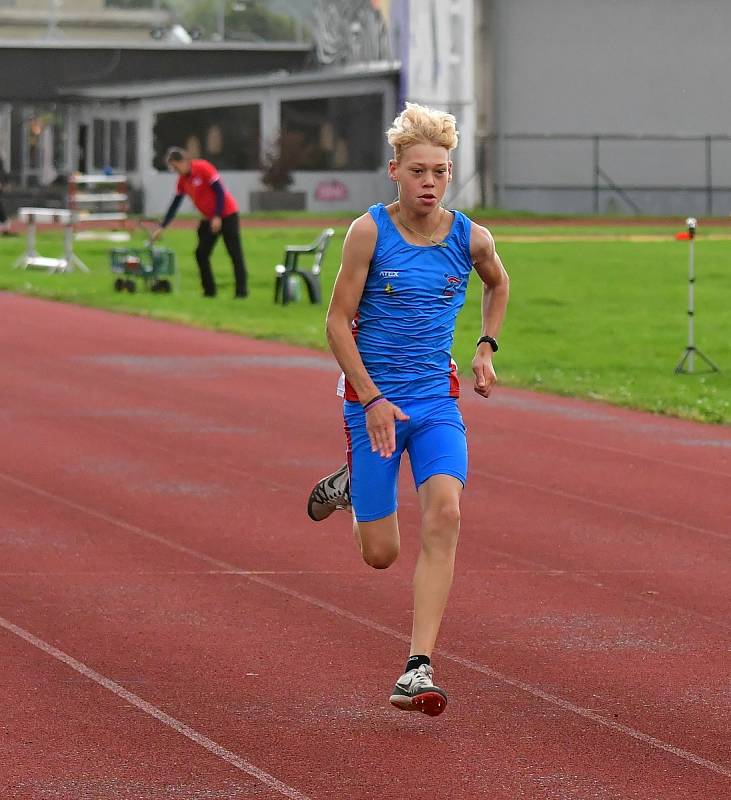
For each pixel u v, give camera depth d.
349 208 129.88
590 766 12.96
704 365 43.09
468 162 135.62
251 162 129.25
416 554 20.67
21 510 23.03
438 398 14.51
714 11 141.25
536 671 15.66
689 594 18.97
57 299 56.38
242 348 43.75
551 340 48.03
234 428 30.66
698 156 142.00
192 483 25.25
